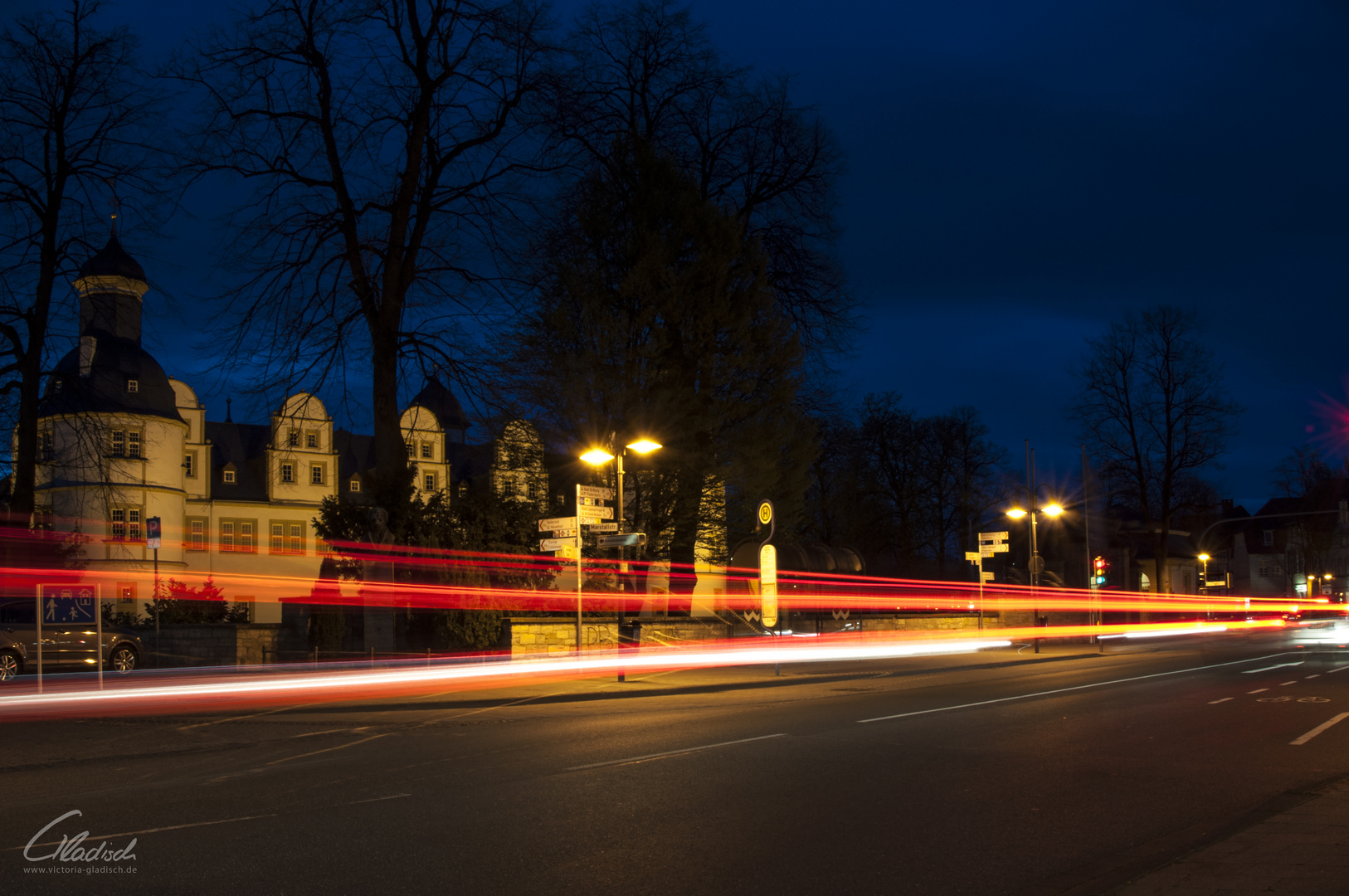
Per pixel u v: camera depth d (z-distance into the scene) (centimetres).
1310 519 9394
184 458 6588
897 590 5441
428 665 2528
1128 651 3766
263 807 920
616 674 2511
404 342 3058
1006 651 3591
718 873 698
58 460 3994
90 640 2488
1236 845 740
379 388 3038
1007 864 725
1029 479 4406
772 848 767
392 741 1395
